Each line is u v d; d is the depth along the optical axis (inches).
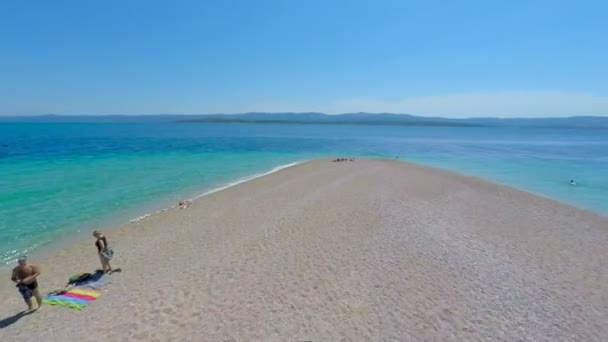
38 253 488.1
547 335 301.6
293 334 295.0
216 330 300.2
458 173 1225.4
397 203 727.1
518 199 807.7
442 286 381.7
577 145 2920.8
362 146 2669.8
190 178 1090.7
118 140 2726.4
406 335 296.5
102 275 406.3
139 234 556.7
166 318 318.3
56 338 293.0
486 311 336.2
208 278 394.0
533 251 487.8
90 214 671.8
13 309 342.0
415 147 2610.7
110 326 307.4
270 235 531.2
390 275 402.9
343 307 335.9
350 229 557.6
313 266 422.9
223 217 638.5
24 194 812.6
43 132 3882.9
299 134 4510.3
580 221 642.8
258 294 358.3
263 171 1267.2
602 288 384.8
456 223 603.2
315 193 824.3
